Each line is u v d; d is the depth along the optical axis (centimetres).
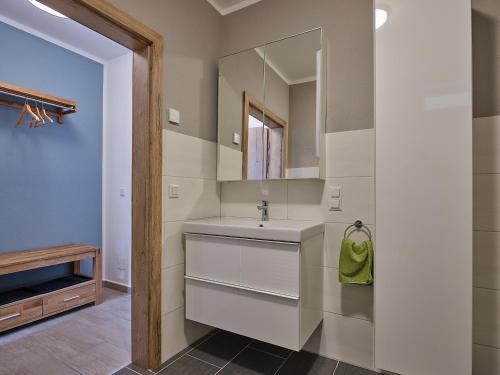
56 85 280
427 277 133
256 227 147
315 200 179
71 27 260
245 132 196
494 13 141
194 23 190
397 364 139
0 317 200
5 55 245
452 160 129
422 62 134
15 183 254
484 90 142
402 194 138
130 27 144
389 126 140
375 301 144
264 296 147
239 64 199
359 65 168
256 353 178
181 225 178
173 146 172
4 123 247
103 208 321
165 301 167
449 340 129
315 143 173
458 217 127
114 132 313
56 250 257
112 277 311
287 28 192
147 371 159
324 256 174
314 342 177
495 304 138
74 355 178
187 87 183
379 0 143
